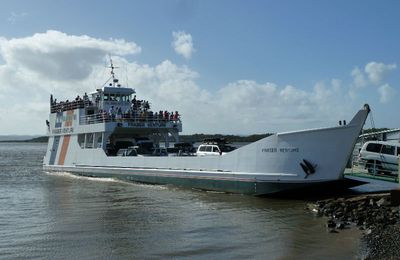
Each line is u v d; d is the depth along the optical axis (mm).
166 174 28219
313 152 21969
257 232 16594
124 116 33750
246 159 23828
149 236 16141
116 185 29641
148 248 14633
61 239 15781
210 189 25609
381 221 17266
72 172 36969
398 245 14117
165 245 14969
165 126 34625
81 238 15914
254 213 19891
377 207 19188
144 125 33906
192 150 32875
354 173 23031
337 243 14898
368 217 17938
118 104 37000
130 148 32531
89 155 35031
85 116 35625
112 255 13914
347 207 19266
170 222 18344
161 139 37469
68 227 17562
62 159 38625
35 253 14164
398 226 16344
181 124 35438
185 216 19469
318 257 13547
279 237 15852
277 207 21141
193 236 16109
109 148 35188
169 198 24016
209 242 15312
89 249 14562
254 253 14055
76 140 36750
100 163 33750
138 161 30422
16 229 17297
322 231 16531
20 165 53844
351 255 13625
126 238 15875
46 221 18688
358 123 21391
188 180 26797
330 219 18250
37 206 22219
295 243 15062
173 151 32438
